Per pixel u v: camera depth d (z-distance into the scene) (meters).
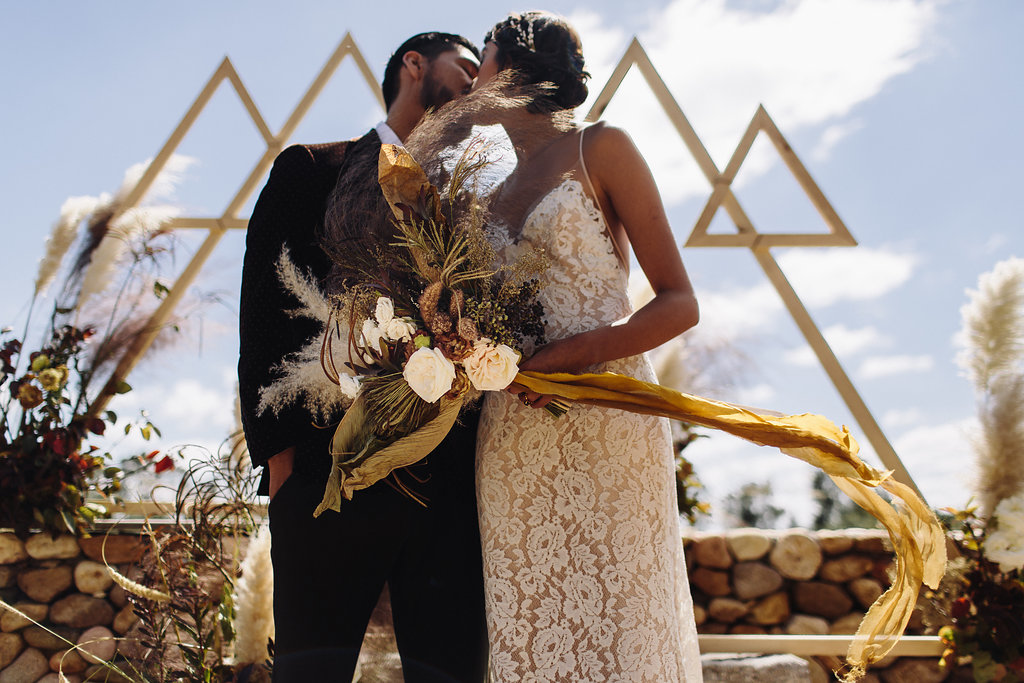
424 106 1.96
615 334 1.50
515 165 1.61
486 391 1.66
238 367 1.72
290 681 1.58
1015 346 2.93
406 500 1.67
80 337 3.22
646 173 1.60
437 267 1.43
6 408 3.10
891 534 1.65
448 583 1.75
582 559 1.52
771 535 3.13
